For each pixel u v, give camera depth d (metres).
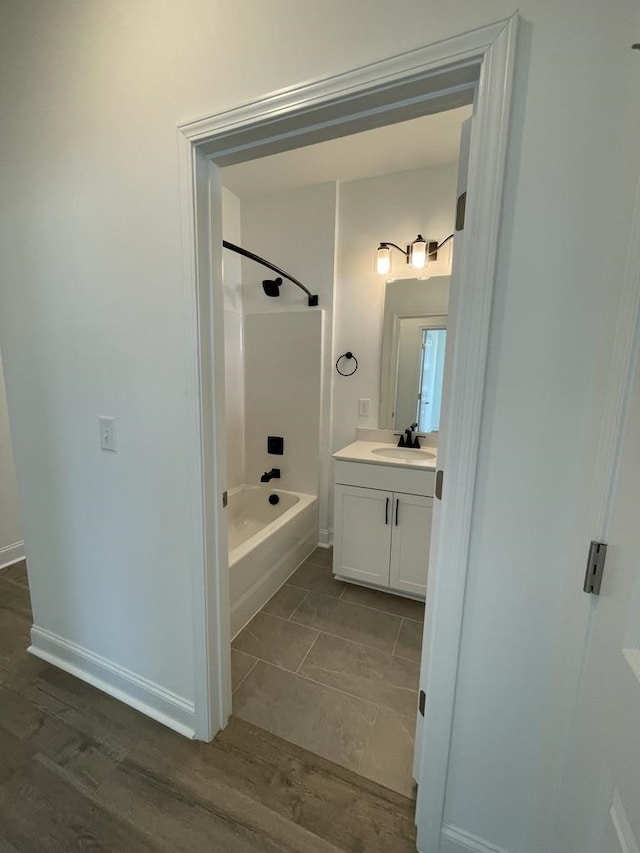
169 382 1.16
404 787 1.19
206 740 1.32
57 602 1.62
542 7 0.67
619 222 0.65
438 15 0.73
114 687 1.53
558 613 0.81
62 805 1.13
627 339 0.62
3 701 1.49
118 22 1.04
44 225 1.27
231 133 0.96
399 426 2.57
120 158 1.10
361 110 0.87
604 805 0.59
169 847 1.04
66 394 1.37
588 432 0.72
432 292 2.38
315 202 2.55
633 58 0.62
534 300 0.75
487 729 0.92
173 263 1.08
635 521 0.57
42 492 1.53
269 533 2.17
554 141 0.69
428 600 1.04
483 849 0.98
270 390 2.86
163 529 1.27
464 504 0.85
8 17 1.19
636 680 0.52
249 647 1.79
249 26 0.90
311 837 1.06
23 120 1.24
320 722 1.41
